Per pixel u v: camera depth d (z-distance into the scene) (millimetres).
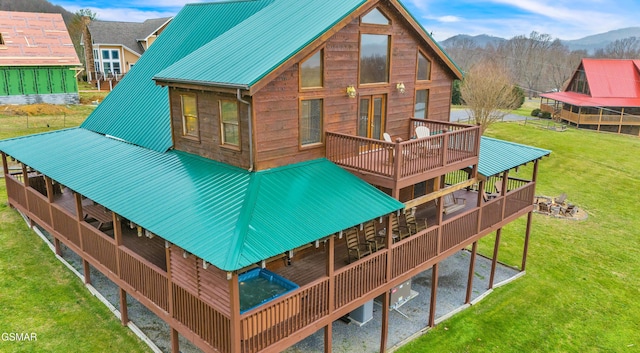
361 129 14727
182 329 10844
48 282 15727
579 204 28484
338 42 13141
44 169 15031
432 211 17562
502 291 17391
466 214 15172
